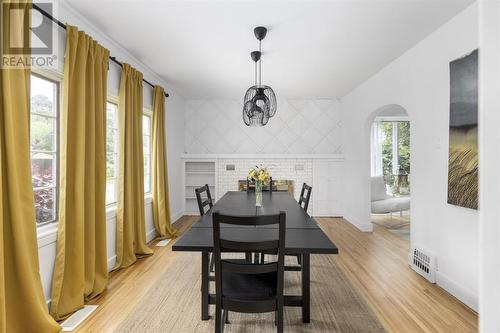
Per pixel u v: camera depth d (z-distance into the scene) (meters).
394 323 2.19
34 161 2.32
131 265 3.37
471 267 2.44
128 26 2.87
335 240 4.39
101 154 2.77
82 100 2.44
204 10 2.57
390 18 2.69
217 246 1.73
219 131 6.41
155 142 4.44
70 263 2.38
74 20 2.56
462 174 2.49
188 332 2.07
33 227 1.93
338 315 2.30
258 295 1.82
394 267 3.31
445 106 2.77
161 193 4.54
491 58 0.47
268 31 2.98
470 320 2.23
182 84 5.17
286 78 4.71
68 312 2.27
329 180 6.11
